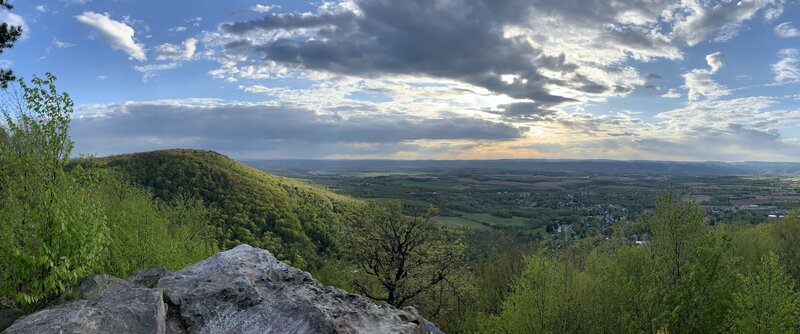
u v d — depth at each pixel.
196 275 10.72
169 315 8.84
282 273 11.15
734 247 40.28
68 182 10.02
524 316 30.08
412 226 32.19
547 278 30.28
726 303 23.86
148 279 10.68
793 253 44.84
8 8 19.14
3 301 9.34
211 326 8.60
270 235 68.75
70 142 10.52
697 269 24.61
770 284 23.06
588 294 30.78
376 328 9.33
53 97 10.34
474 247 73.12
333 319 8.84
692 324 24.42
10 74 18.52
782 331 22.30
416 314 11.07
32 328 7.07
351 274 34.47
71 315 7.51
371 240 32.66
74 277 9.32
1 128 10.07
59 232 9.23
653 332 26.06
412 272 32.25
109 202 20.94
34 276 8.98
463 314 43.34
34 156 9.88
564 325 30.06
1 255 8.98
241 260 11.52
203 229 37.28
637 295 28.03
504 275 49.66
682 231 27.84
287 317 8.73
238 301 9.24
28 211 9.34
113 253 15.66
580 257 48.16
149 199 32.19
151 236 20.16
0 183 9.83
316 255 67.12
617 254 32.41
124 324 7.65
